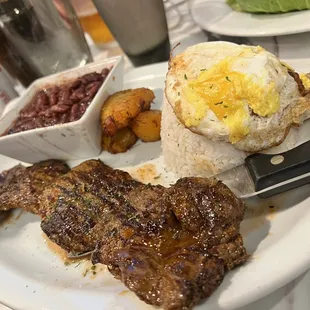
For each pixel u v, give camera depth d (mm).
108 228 213
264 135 208
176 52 350
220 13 331
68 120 279
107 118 275
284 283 169
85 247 224
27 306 202
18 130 287
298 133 215
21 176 283
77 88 296
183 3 416
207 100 208
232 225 185
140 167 277
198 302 169
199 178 203
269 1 292
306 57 285
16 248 256
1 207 266
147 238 189
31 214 278
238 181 222
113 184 244
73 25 362
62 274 224
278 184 200
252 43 310
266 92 199
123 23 326
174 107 223
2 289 217
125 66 372
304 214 191
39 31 344
